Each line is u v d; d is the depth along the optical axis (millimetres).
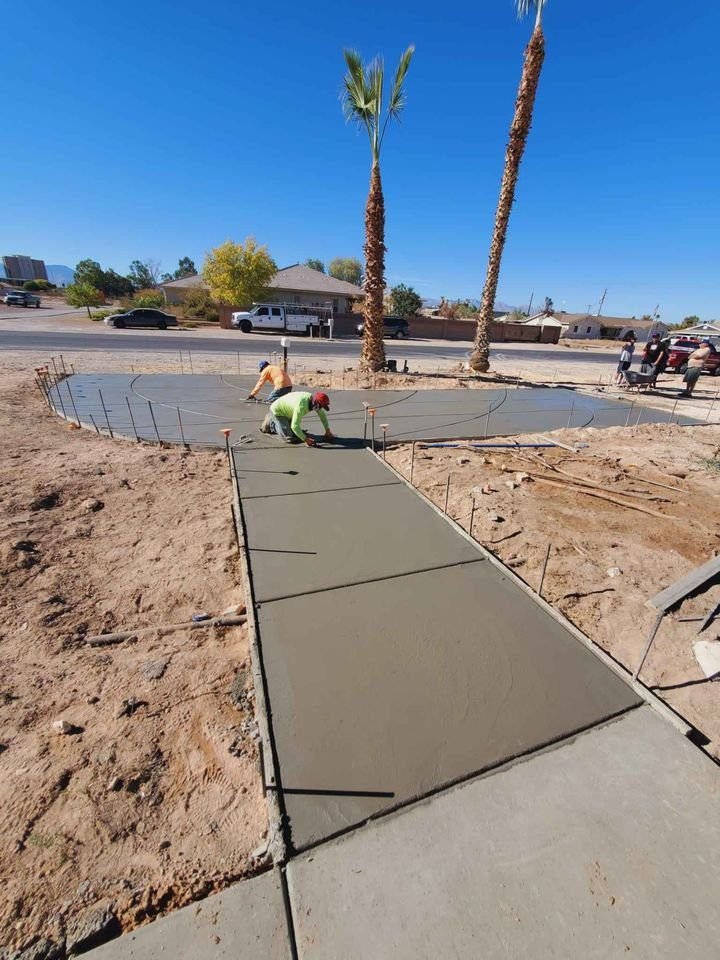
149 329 26781
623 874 1527
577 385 13508
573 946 1344
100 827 1693
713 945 1355
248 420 7293
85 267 51500
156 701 2254
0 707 2186
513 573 3244
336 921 1398
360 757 1906
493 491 4883
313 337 28031
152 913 1447
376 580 3125
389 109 10242
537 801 1758
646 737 2045
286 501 4336
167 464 5430
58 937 1372
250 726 2129
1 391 8977
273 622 2699
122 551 3580
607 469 5785
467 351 25375
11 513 4020
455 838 1625
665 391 13031
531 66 10266
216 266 31016
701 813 1734
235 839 1661
